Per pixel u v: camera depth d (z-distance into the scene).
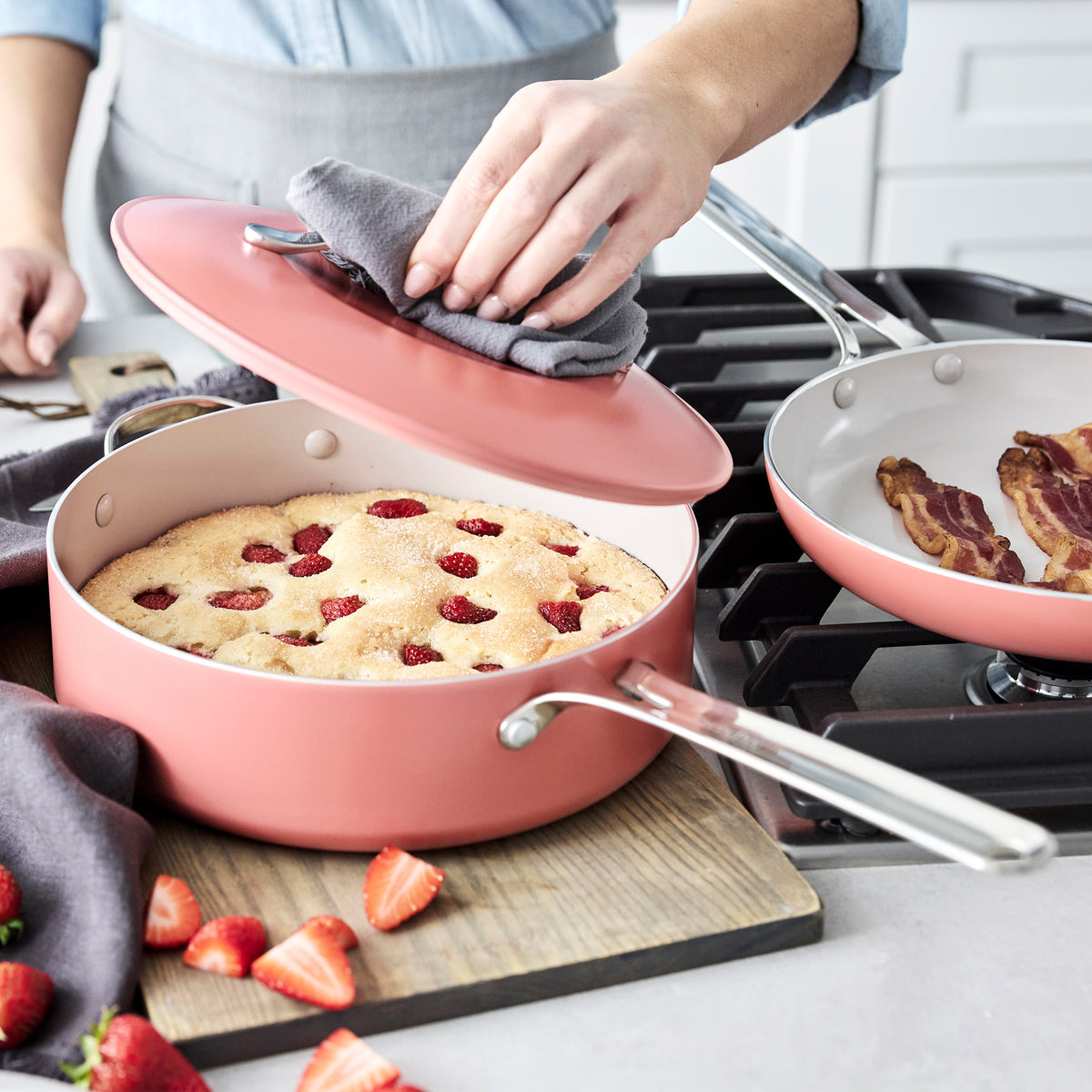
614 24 1.61
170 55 1.51
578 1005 0.57
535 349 0.69
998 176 2.67
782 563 0.83
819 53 0.98
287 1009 0.55
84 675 0.68
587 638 0.79
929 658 0.84
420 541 0.89
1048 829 0.67
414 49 1.44
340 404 0.61
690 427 0.74
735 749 0.56
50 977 0.55
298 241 0.73
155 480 0.88
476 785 0.62
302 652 0.76
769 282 1.36
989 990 0.58
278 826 0.64
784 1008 0.57
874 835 0.67
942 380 1.02
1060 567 0.84
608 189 0.71
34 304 1.34
